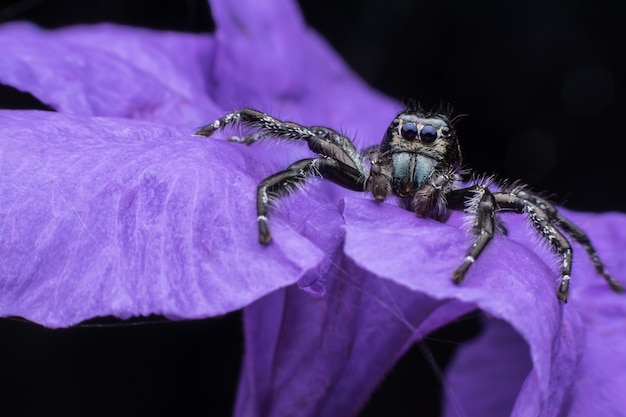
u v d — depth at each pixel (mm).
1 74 122
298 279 106
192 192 109
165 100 129
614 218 138
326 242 111
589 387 128
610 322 132
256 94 139
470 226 110
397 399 200
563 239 114
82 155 111
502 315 104
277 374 125
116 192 109
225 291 106
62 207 109
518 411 111
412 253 107
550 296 110
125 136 115
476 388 149
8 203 109
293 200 114
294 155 131
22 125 112
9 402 194
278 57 140
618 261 135
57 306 107
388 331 123
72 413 198
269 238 107
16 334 194
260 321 125
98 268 107
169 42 137
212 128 117
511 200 115
